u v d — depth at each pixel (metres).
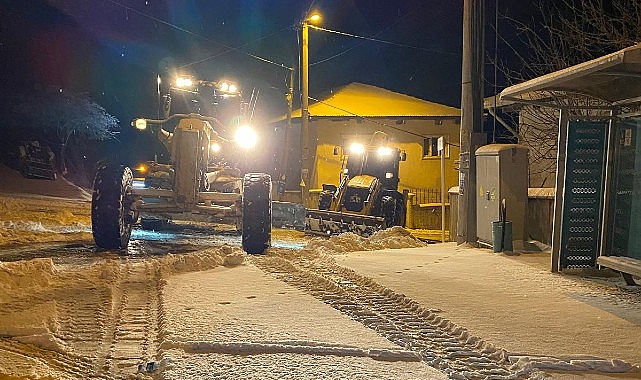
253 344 5.73
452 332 6.52
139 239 15.42
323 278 9.25
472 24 13.94
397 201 21.09
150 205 13.20
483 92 14.11
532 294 8.34
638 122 9.43
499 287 8.79
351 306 7.54
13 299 7.78
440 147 16.42
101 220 12.52
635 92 9.41
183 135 13.06
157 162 17.77
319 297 8.02
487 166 13.26
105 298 7.93
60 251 12.51
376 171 21.67
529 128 19.50
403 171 32.94
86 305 7.59
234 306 7.31
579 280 9.50
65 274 9.30
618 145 9.98
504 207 12.62
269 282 8.82
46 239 14.41
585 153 10.16
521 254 12.30
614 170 10.00
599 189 10.19
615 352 5.79
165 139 13.71
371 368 5.25
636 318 7.05
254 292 8.12
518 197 12.80
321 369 5.19
